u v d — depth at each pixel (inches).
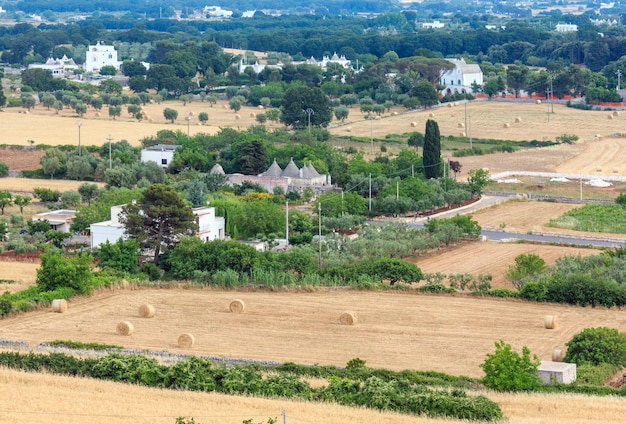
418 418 4707.2
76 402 4840.1
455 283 7755.9
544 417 4768.7
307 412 4734.3
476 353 6136.8
